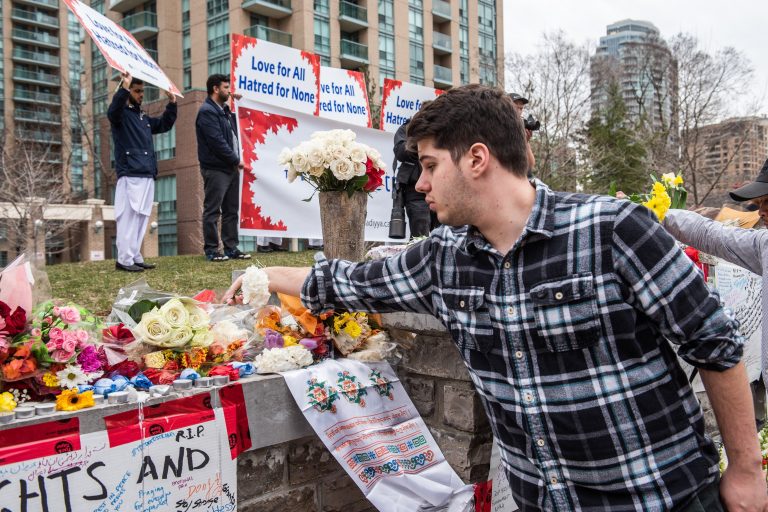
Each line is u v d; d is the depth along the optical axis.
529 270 1.51
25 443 1.79
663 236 1.45
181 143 35.47
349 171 3.00
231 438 2.21
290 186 5.92
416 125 1.58
